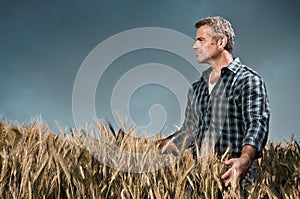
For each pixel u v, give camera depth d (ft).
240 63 10.31
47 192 8.20
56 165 8.59
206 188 8.51
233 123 10.03
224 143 10.05
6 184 8.42
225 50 10.54
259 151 9.14
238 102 9.98
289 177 10.36
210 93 10.41
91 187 8.26
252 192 8.68
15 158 8.53
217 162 9.12
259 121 9.45
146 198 8.67
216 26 10.44
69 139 9.82
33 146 9.20
